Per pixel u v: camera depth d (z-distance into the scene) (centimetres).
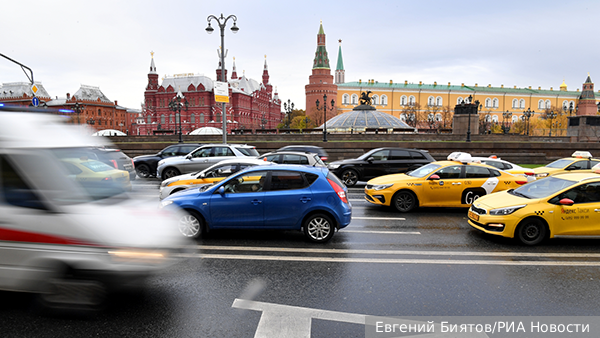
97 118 10350
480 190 1014
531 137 3953
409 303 453
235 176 718
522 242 704
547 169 1526
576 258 634
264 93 13788
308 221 708
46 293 397
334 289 492
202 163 1523
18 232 393
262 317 412
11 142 401
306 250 665
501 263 604
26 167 398
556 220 699
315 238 712
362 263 598
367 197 1068
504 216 706
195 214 711
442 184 1013
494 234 719
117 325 388
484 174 1031
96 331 375
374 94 11856
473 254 651
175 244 425
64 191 405
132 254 393
